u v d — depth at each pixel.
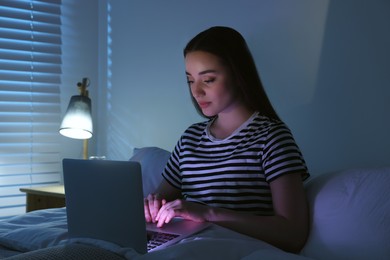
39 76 2.76
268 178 1.21
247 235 1.10
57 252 0.89
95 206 1.02
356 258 0.98
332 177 1.19
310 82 1.70
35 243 1.15
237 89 1.35
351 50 1.56
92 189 1.02
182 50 2.30
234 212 1.16
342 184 1.13
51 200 2.37
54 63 2.81
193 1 2.22
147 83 2.53
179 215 1.13
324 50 1.65
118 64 2.79
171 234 1.10
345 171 1.19
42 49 2.76
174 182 1.48
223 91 1.30
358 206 1.04
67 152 2.91
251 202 1.25
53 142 2.82
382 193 1.03
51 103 2.82
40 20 2.74
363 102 1.53
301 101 1.73
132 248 0.97
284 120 1.79
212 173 1.31
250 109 1.37
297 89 1.75
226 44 1.29
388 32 1.45
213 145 1.36
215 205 1.29
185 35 2.28
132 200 0.96
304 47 1.72
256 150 1.26
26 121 2.73
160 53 2.44
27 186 2.75
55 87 2.82
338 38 1.60
